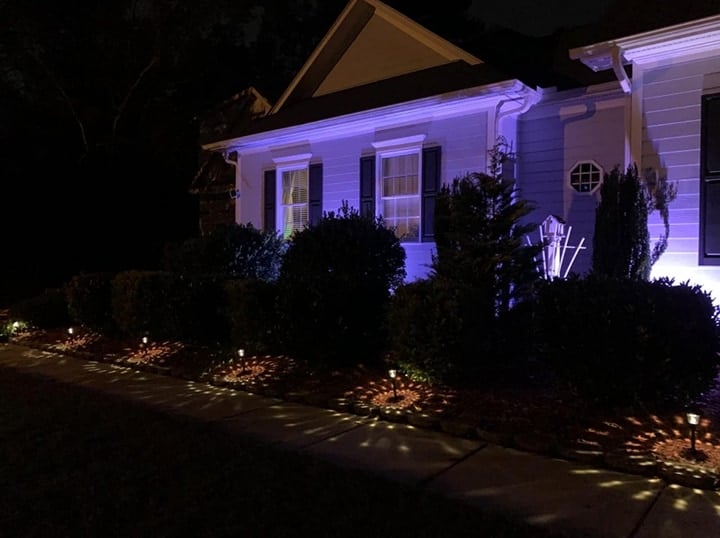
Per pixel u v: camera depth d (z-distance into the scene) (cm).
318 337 777
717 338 548
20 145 2141
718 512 407
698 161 769
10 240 1977
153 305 994
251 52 2594
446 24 1368
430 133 1109
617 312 558
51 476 464
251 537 367
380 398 671
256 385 759
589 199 997
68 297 1156
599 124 987
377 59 1293
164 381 825
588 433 537
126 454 509
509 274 784
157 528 379
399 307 699
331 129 1234
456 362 659
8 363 959
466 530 374
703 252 765
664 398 554
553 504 422
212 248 1205
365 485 445
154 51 2130
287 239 1256
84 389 770
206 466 482
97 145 2152
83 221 2058
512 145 1053
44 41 2088
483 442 555
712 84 758
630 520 396
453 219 823
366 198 1210
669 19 743
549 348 607
